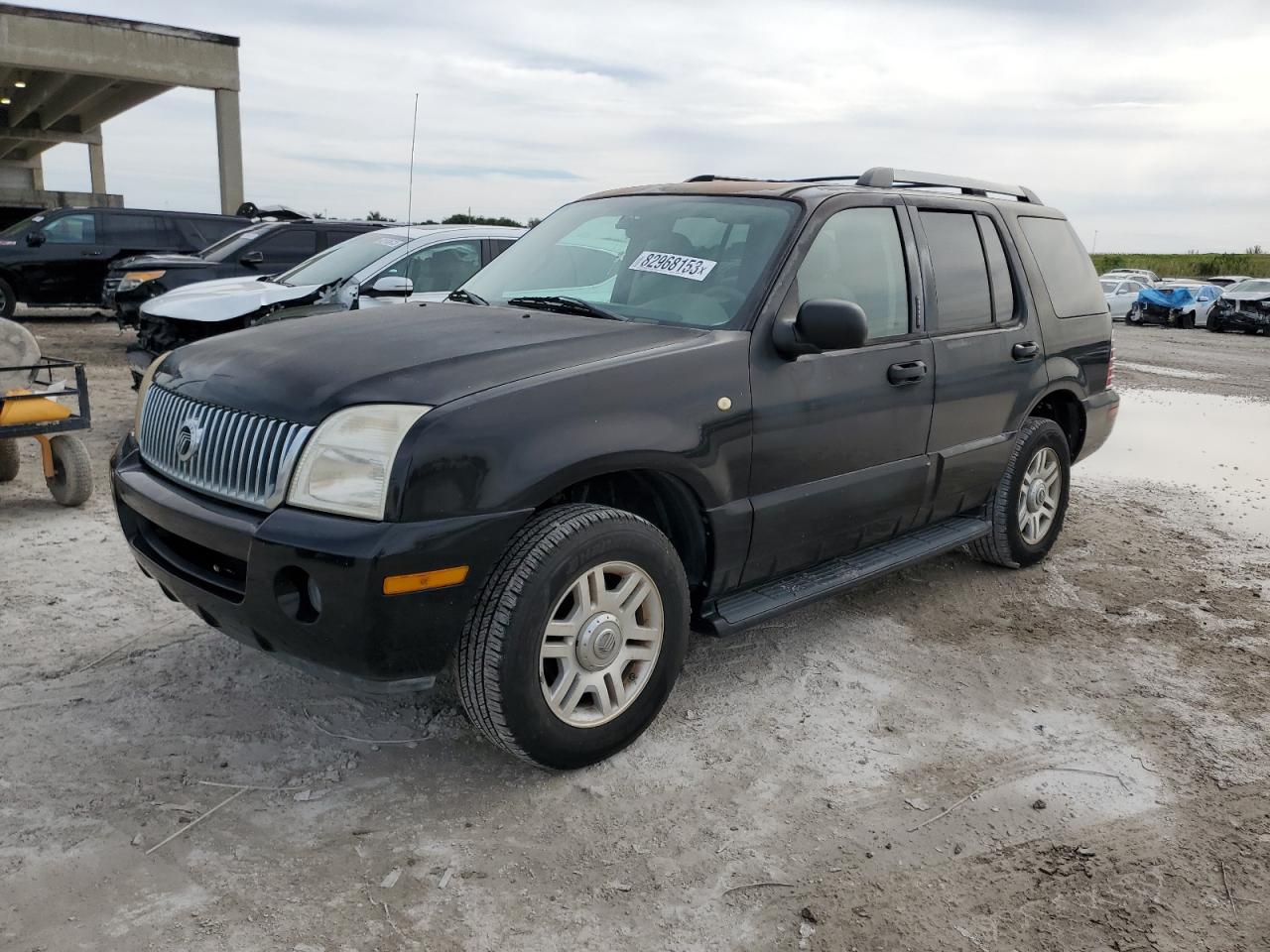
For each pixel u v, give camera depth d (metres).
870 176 4.26
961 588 5.00
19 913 2.36
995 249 4.72
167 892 2.46
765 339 3.44
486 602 2.78
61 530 5.30
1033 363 4.83
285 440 2.76
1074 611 4.75
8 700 3.38
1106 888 2.67
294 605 2.70
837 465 3.75
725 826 2.87
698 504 3.29
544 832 2.80
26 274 15.72
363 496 2.63
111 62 21.23
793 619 4.50
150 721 3.29
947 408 4.25
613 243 4.02
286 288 7.86
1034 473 5.06
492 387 2.82
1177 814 3.04
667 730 3.41
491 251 8.33
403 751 3.19
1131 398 12.38
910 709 3.66
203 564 3.02
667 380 3.12
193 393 3.10
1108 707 3.75
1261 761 3.38
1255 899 2.64
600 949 2.36
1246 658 4.25
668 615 3.17
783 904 2.54
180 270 11.14
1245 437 9.77
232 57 22.67
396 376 2.85
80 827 2.70
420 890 2.53
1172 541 6.00
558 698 2.94
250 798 2.88
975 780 3.18
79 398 5.55
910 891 2.62
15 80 26.44
